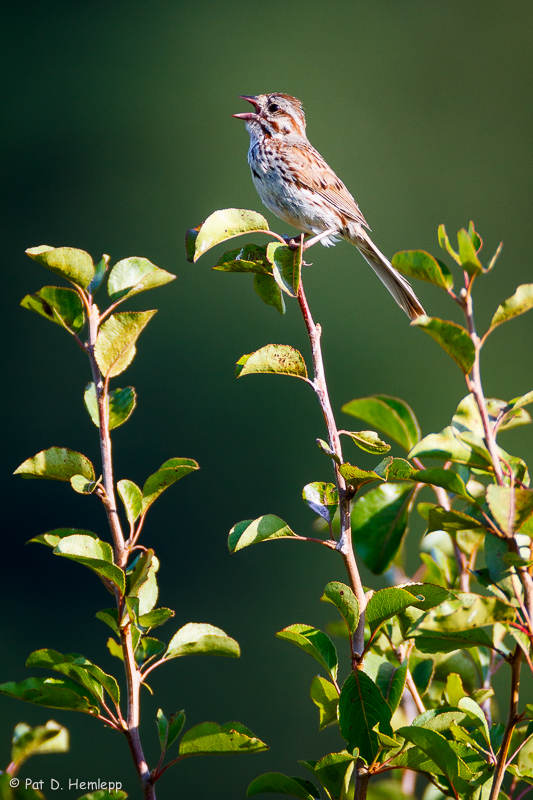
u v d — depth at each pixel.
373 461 18.94
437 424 20.12
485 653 4.69
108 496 3.81
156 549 18.16
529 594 3.17
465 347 3.21
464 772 3.36
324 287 21.31
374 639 3.55
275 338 20.91
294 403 19.80
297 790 3.76
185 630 4.03
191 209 23.08
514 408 3.33
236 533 3.85
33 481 18.97
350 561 3.71
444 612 3.08
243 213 4.35
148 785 3.68
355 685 3.53
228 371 20.47
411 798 3.71
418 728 3.30
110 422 4.02
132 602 3.59
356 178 23.69
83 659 3.94
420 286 21.36
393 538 4.13
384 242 23.02
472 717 3.65
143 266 4.15
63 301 4.01
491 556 3.27
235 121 24.38
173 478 3.92
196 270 21.56
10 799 3.25
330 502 3.99
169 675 14.33
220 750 3.73
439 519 3.27
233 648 4.04
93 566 3.64
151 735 12.97
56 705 3.77
